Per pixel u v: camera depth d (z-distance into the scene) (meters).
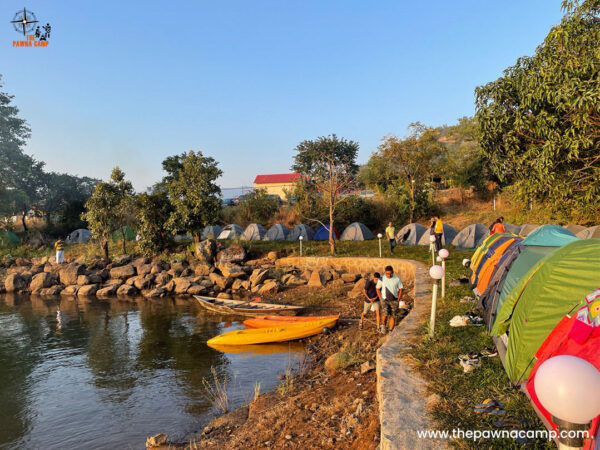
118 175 29.66
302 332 13.42
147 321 17.48
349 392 7.38
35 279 26.69
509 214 27.03
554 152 10.41
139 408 9.08
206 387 10.00
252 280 23.50
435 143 32.53
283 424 6.76
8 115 47.72
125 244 32.47
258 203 41.00
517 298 5.05
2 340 15.21
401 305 11.26
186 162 29.33
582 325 3.67
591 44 9.82
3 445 7.75
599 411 2.04
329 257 24.20
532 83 10.29
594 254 4.34
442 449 4.00
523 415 4.43
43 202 47.84
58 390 10.34
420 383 5.70
